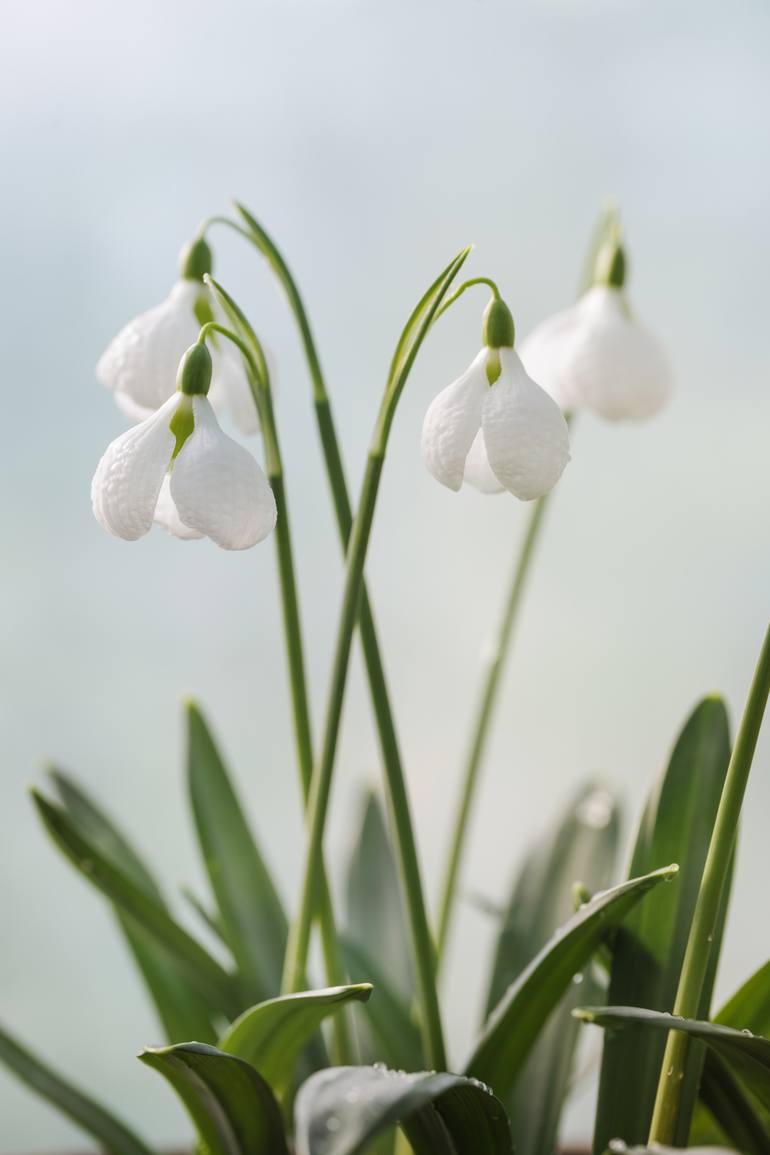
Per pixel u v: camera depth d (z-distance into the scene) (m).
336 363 0.96
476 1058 0.49
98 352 0.96
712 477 0.98
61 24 0.93
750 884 0.98
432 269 0.96
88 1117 0.53
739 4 0.94
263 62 0.94
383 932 0.58
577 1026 0.53
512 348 0.46
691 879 0.49
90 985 0.96
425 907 0.49
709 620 1.00
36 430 0.97
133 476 0.45
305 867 0.49
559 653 1.00
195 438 0.45
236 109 0.94
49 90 0.93
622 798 0.58
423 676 1.00
